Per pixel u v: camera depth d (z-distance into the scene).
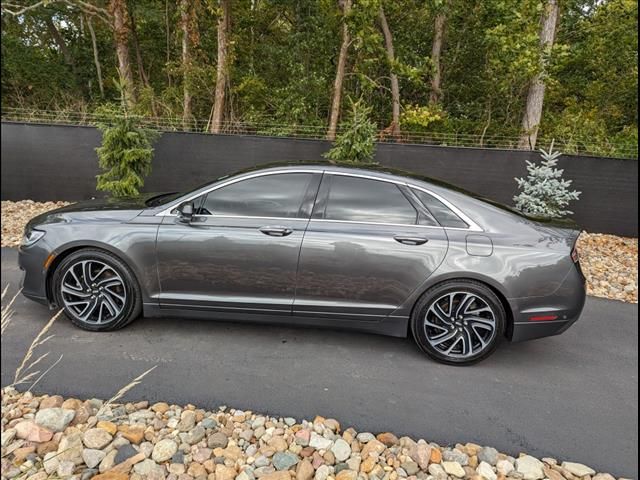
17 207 7.87
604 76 12.52
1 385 2.65
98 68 15.44
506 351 3.49
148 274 3.26
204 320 3.67
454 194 3.22
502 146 9.82
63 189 8.27
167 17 13.51
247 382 2.84
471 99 12.70
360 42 10.33
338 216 3.18
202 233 3.18
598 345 3.67
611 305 4.68
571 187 7.78
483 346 3.14
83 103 11.93
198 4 11.21
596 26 11.85
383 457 2.23
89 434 2.23
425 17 11.80
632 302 4.80
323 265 3.13
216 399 2.64
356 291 3.15
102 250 3.27
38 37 16.50
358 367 3.10
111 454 2.14
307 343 3.40
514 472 2.19
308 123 11.45
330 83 12.55
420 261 3.07
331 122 10.91
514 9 9.30
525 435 2.48
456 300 3.15
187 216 3.18
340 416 2.55
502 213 3.20
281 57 12.88
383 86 11.74
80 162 8.16
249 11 13.30
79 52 16.50
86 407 2.45
